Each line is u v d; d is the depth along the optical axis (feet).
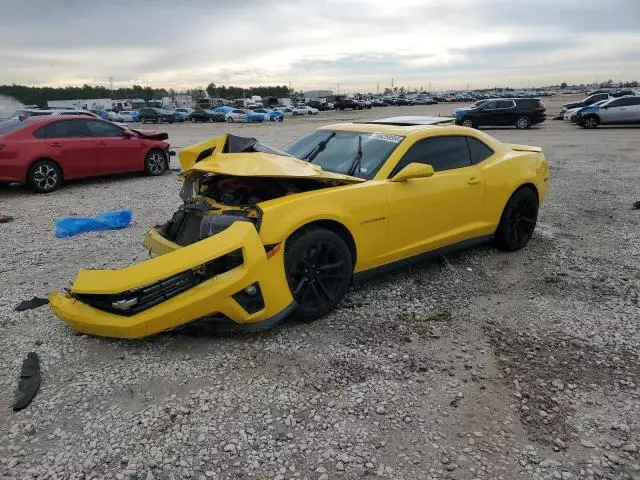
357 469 8.29
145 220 24.68
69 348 12.01
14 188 34.76
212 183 15.38
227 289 11.20
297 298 12.76
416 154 15.52
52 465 8.38
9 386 10.62
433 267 17.26
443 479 8.09
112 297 11.35
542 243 20.08
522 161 18.70
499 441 8.95
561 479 8.09
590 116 82.33
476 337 12.60
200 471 8.23
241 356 11.59
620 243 20.04
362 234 13.75
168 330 11.48
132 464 8.37
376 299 14.71
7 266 18.21
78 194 32.22
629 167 39.52
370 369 11.13
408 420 9.46
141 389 10.37
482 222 17.39
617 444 8.87
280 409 9.75
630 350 11.92
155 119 157.38
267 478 8.10
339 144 16.40
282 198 12.78
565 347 12.10
